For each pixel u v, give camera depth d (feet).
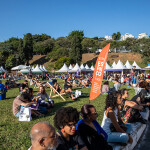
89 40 309.83
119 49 293.23
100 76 18.35
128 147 12.42
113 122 12.06
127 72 115.24
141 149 13.73
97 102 30.55
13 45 279.28
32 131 6.26
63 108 8.54
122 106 17.21
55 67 240.73
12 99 37.19
